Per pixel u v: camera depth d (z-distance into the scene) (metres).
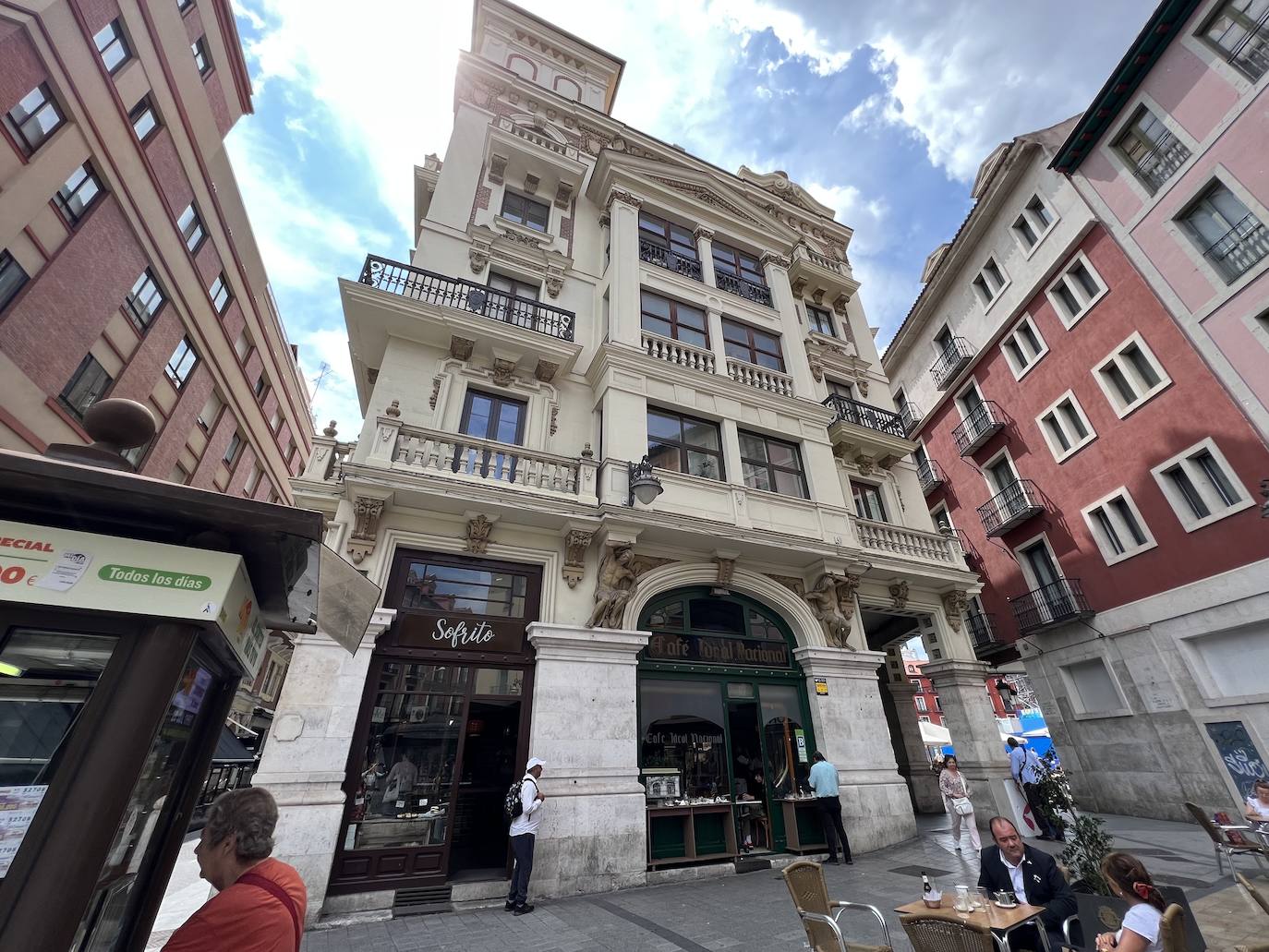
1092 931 4.09
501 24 17.77
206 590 2.20
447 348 11.04
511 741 8.45
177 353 19.12
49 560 2.00
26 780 1.83
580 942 5.59
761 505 11.51
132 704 1.95
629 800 8.16
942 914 3.75
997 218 20.39
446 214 12.70
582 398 11.98
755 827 9.48
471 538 9.12
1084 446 16.80
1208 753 12.80
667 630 10.18
